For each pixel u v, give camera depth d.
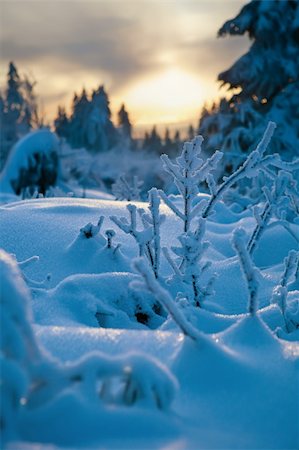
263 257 6.23
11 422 1.27
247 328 2.19
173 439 1.35
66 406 1.35
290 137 17.34
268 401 1.69
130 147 65.75
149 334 2.13
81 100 60.81
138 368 1.48
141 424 1.37
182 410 1.60
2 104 46.44
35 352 1.43
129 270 4.83
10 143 45.81
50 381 1.41
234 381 1.79
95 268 4.82
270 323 3.58
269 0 18.03
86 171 28.28
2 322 1.37
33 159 22.61
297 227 6.74
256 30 17.92
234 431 1.50
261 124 17.62
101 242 5.14
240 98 18.72
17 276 1.57
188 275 3.98
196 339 1.92
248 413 1.62
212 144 18.08
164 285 4.28
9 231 5.42
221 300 4.49
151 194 4.22
